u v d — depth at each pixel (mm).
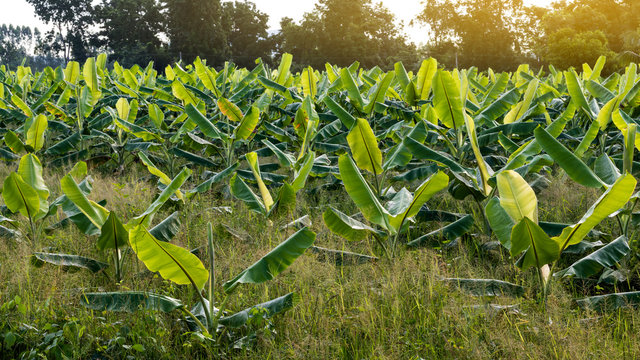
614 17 61562
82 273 5008
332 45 78000
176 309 4348
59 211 6867
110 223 4551
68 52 116688
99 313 4363
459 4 74625
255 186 8508
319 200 7547
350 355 3869
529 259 4207
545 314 4242
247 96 12562
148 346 3826
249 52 89562
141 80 16438
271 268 3986
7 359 3807
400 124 8375
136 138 10195
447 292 4523
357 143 6070
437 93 7441
